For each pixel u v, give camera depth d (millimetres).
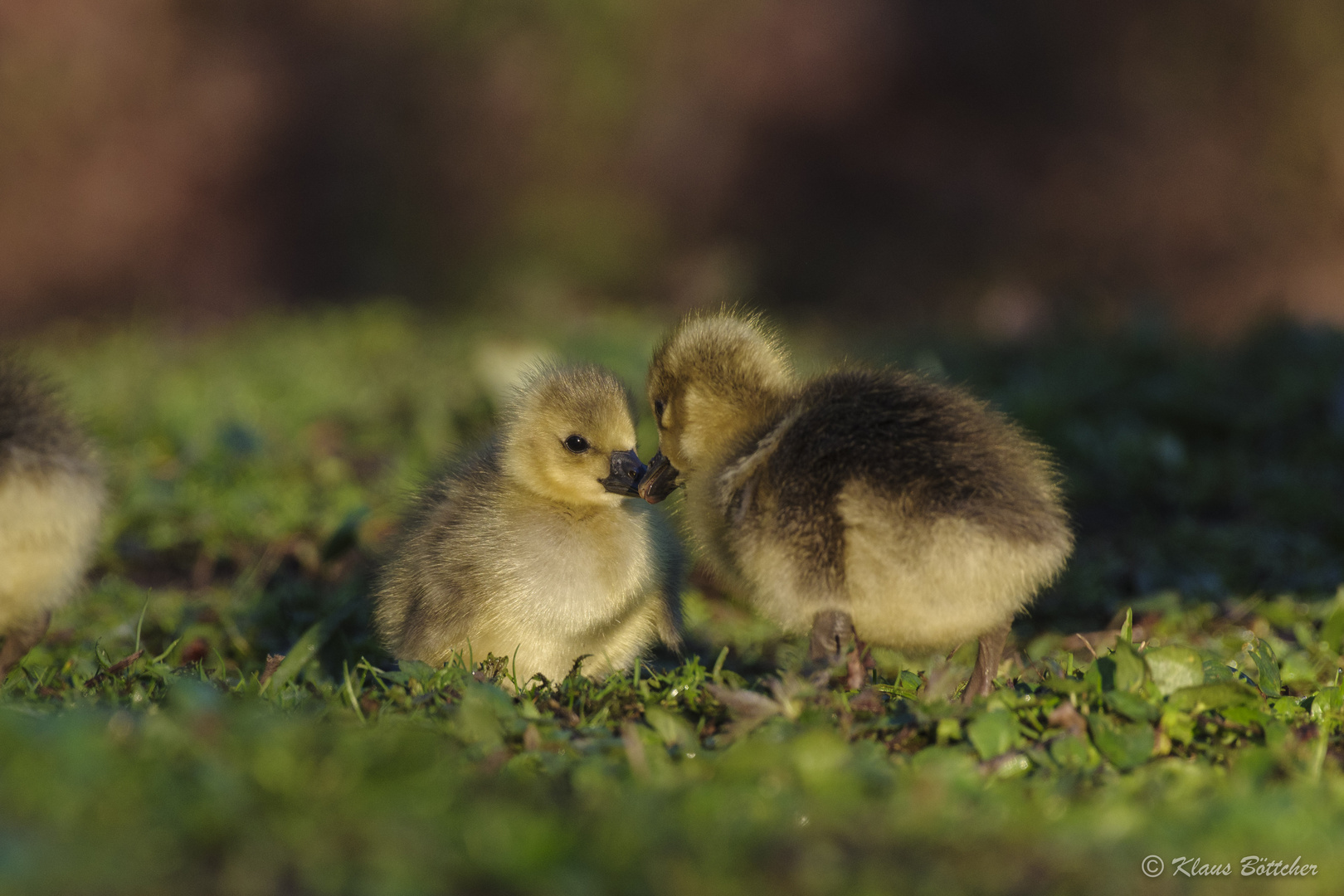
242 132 42375
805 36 42875
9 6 41094
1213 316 39812
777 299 42531
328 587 12414
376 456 17828
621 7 43562
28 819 5324
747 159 42750
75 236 41500
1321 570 12719
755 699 7098
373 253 43219
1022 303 27203
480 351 21484
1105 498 15570
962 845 5645
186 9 42938
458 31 44312
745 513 8195
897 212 42781
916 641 8148
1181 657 7418
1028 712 7207
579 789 6184
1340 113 43938
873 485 7805
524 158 43406
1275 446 17234
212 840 5289
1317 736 7094
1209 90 44719
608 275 42375
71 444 8492
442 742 6816
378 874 5125
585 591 9258
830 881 5242
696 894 5137
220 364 22969
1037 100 43562
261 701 7520
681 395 9219
